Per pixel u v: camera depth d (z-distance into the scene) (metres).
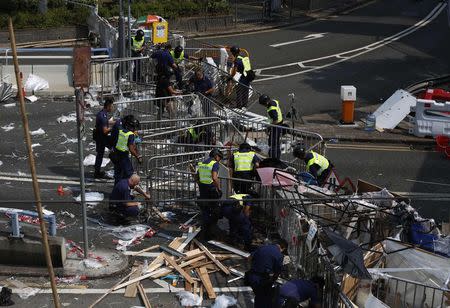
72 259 20.95
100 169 28.08
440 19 69.06
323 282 17.77
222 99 37.62
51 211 24.50
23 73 38.53
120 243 22.31
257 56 55.31
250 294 19.78
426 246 20.84
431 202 27.98
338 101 43.84
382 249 19.66
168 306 19.11
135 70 38.97
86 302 19.03
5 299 18.80
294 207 21.00
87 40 57.84
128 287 19.84
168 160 27.94
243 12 68.94
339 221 20.78
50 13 58.97
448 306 17.95
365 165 32.09
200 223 23.80
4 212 20.41
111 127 27.77
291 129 29.03
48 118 34.88
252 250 21.95
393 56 55.72
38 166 28.88
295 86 47.12
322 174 24.34
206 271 20.69
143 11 60.97
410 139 35.81
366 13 72.62
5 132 32.66
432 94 39.06
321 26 66.50
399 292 18.97
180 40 46.12
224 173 24.09
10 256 20.45
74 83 19.03
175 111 33.62
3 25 57.47
